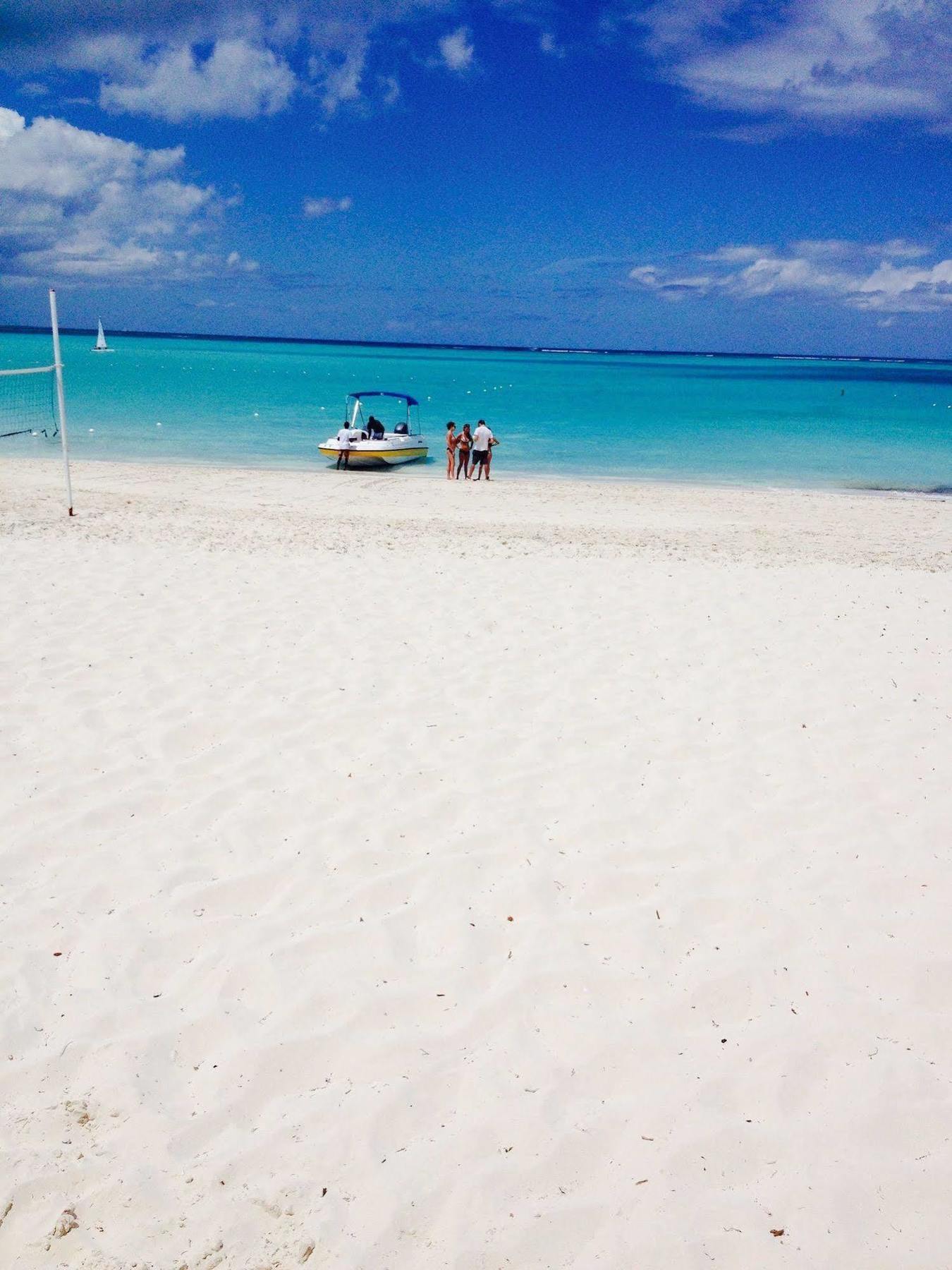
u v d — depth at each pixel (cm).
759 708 723
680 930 454
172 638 840
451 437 2294
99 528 1335
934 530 1733
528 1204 310
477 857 512
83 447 2619
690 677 784
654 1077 364
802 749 653
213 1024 390
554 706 719
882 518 1869
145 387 4859
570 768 618
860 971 425
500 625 909
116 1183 316
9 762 604
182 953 434
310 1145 333
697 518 1812
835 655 848
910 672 807
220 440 2830
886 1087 359
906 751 650
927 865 510
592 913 467
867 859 516
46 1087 356
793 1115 346
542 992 411
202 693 721
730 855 520
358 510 1761
